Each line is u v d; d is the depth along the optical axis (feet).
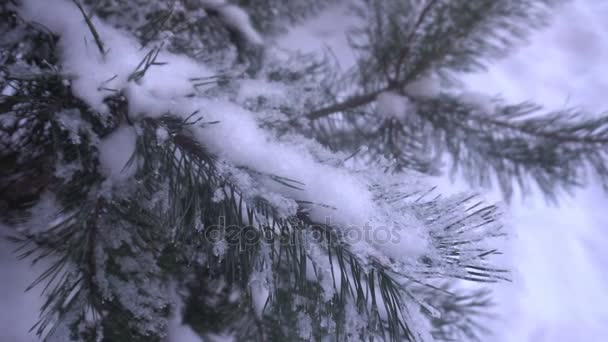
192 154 1.90
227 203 1.85
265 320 2.37
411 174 1.99
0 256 2.27
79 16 2.05
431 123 3.44
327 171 1.88
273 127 2.06
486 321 5.73
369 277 1.82
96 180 2.05
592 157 3.22
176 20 2.39
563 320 5.96
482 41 3.35
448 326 2.94
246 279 1.89
